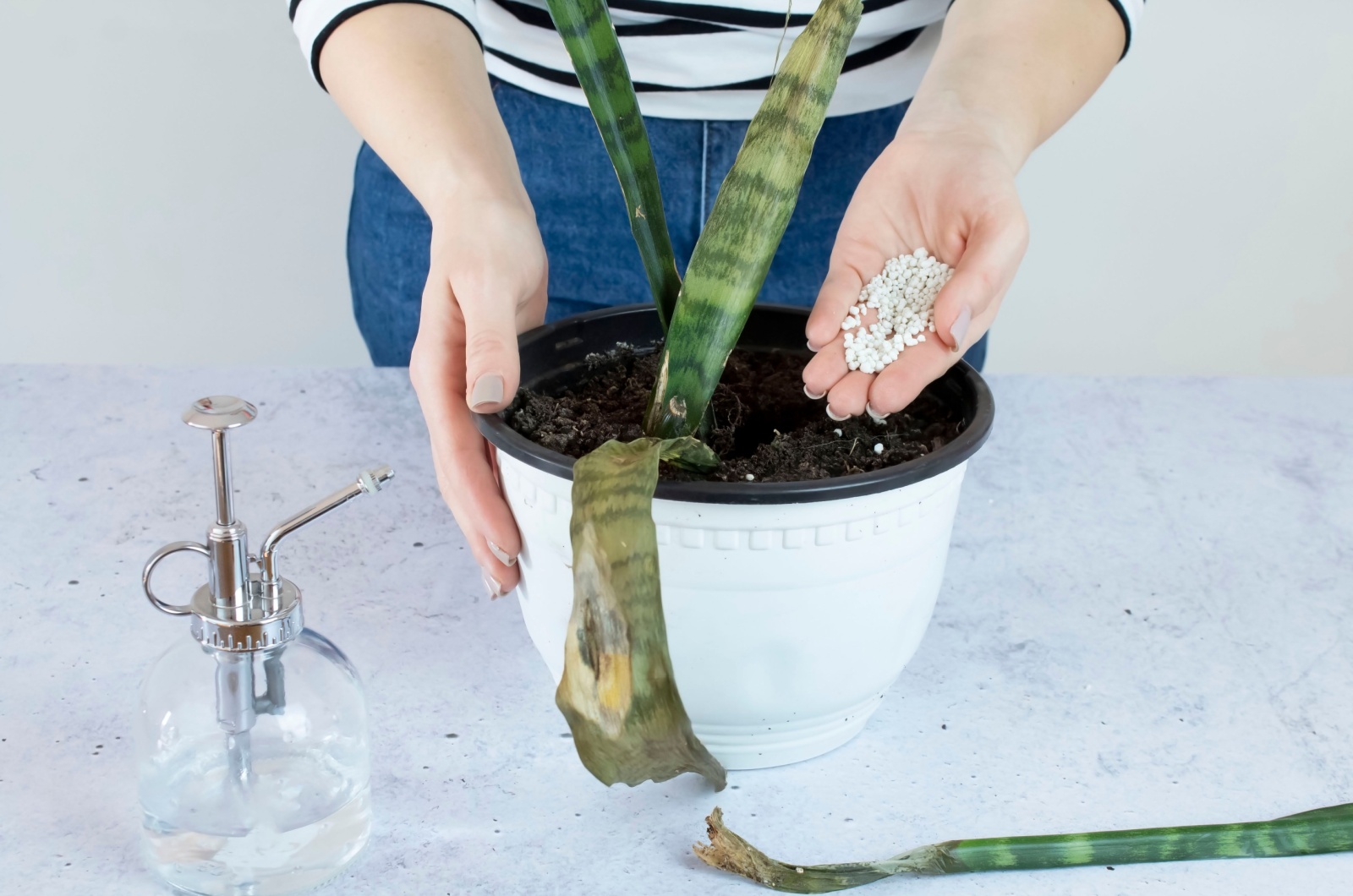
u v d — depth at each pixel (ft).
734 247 2.69
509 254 3.07
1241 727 3.09
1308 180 7.59
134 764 2.97
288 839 2.71
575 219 4.32
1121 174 7.65
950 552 3.56
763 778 2.97
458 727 3.06
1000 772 2.98
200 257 7.40
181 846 2.71
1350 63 7.23
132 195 7.18
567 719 2.53
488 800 2.92
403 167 3.31
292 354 7.75
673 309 2.91
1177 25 7.18
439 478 3.10
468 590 3.42
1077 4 3.47
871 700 2.97
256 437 3.90
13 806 2.88
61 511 3.60
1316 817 2.84
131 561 3.45
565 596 2.85
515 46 4.01
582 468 2.52
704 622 2.75
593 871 2.80
